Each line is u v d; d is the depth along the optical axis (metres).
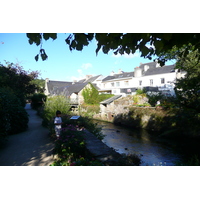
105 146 4.29
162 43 2.26
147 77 28.41
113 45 2.49
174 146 9.56
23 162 4.18
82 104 27.14
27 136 7.54
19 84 14.98
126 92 29.80
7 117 6.18
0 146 5.86
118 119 18.86
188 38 2.27
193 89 4.50
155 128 13.85
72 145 4.12
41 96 26.53
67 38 2.40
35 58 2.45
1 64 13.57
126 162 3.34
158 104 16.31
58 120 5.88
